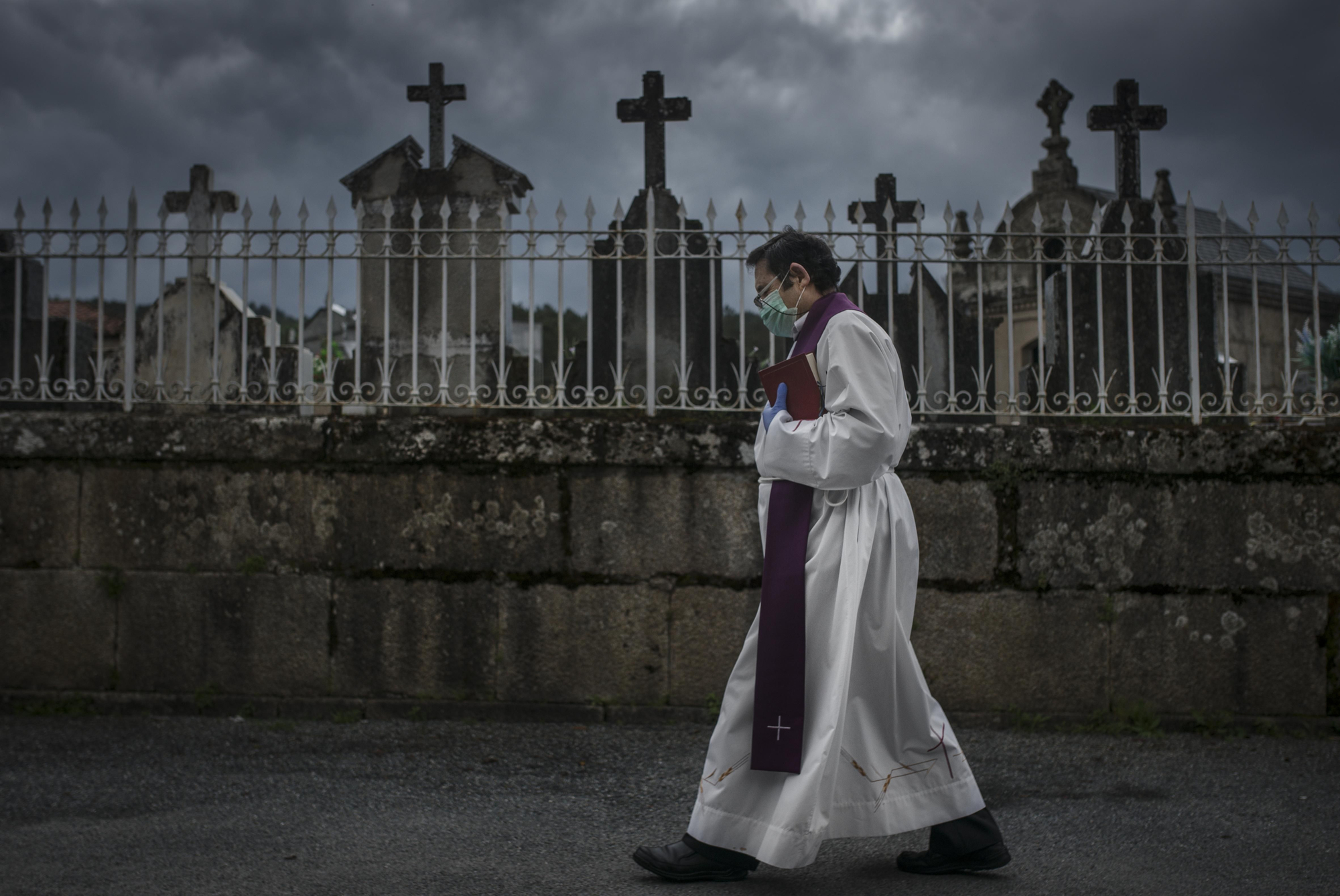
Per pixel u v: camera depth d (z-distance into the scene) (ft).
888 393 8.09
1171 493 14.25
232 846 9.27
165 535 14.61
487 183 17.79
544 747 12.98
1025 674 14.15
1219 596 14.20
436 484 14.42
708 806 8.16
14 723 13.97
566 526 14.33
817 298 8.74
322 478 14.52
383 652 14.38
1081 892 8.15
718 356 16.35
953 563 14.19
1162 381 14.70
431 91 19.01
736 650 14.19
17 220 14.96
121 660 14.56
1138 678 14.14
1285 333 14.78
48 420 14.69
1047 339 18.20
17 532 14.70
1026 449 14.19
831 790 7.76
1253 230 14.79
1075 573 14.21
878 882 8.34
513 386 16.80
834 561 8.15
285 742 13.11
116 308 19.08
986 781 11.71
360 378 15.11
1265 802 10.95
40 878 8.41
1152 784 11.64
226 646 14.49
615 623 14.26
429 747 12.89
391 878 8.45
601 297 16.58
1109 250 17.80
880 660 8.16
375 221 17.99
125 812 10.31
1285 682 14.14
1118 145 19.57
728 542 14.24
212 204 19.27
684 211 14.74
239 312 17.61
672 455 14.17
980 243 14.73
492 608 14.34
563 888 8.20
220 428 14.57
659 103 17.66
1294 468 14.14
